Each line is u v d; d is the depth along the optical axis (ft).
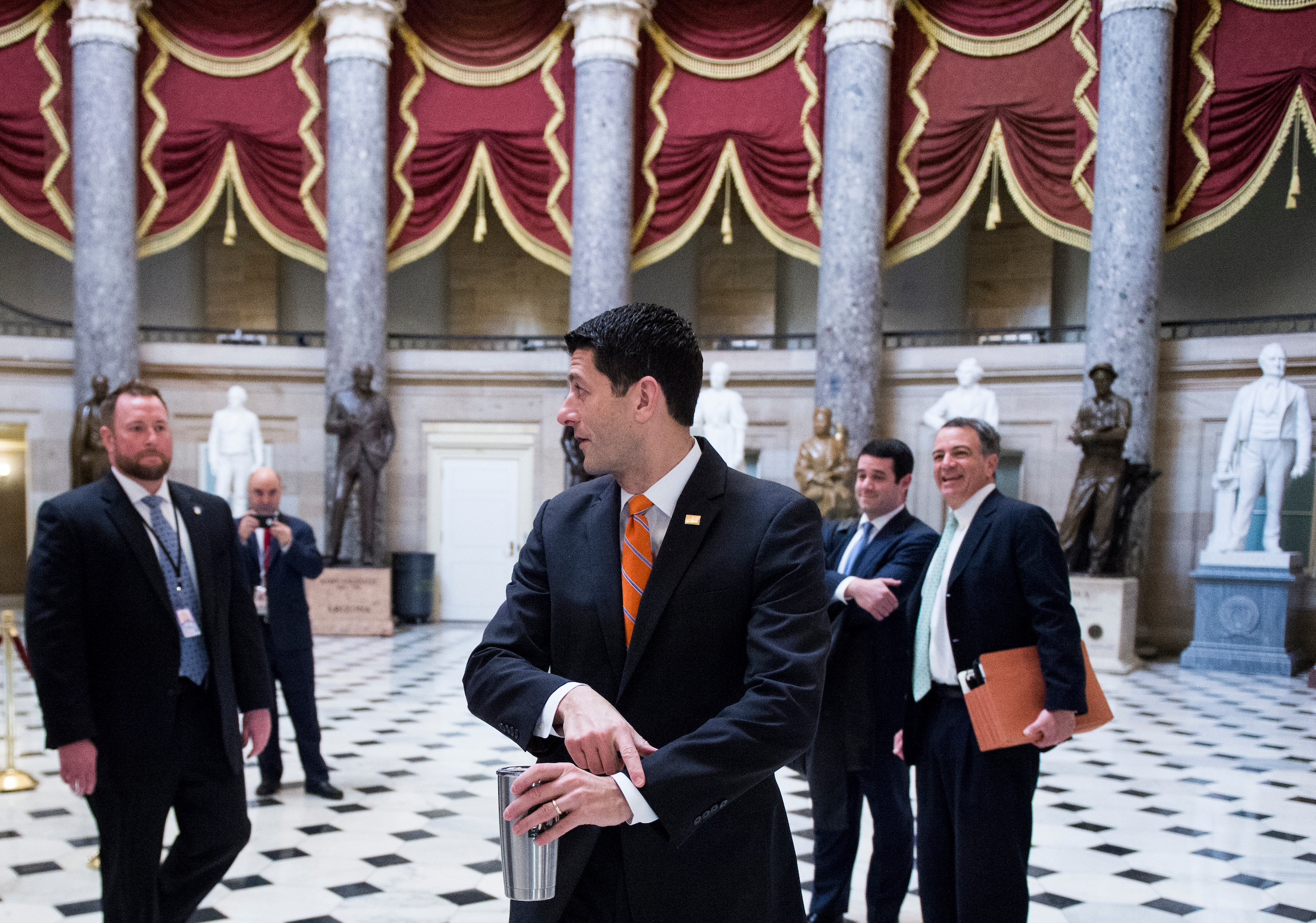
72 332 59.67
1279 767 24.34
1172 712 31.32
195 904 11.64
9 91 51.01
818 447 44.04
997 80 48.62
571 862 6.55
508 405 55.16
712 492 6.75
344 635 47.39
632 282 59.16
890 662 13.23
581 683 6.50
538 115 53.11
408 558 53.01
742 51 51.62
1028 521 10.86
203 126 52.75
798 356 53.31
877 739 13.12
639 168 52.60
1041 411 49.62
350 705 30.50
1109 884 16.29
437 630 50.21
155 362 53.42
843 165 47.88
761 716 5.97
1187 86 45.60
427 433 55.21
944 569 11.46
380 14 50.83
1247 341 45.14
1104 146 44.37
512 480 55.21
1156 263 43.60
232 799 11.59
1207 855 17.78
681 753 5.83
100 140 49.49
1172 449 46.88
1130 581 40.55
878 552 13.65
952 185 49.42
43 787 21.29
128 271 50.16
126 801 10.90
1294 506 45.85
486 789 21.45
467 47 53.26
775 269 62.39
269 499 20.26
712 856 6.52
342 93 50.52
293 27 52.95
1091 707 10.91
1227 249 55.16
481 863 16.87
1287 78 44.01
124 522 11.10
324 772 20.83
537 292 64.90
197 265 62.18
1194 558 46.37
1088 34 46.96
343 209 50.55
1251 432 40.55
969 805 10.64
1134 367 43.21
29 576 10.76
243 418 49.06
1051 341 55.88
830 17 48.44
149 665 11.03
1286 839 18.76
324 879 16.07
